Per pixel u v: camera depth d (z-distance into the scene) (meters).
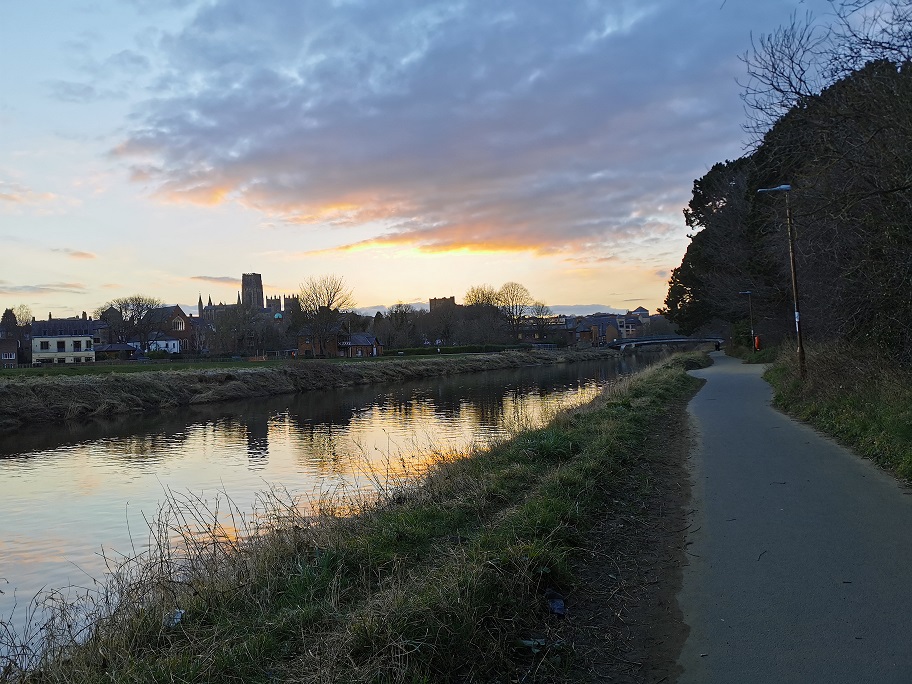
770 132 10.87
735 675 3.75
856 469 8.80
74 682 4.10
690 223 52.78
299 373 48.19
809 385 15.73
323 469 16.38
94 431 27.09
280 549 6.44
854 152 10.11
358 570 5.65
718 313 59.03
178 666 3.98
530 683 3.80
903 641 4.00
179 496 14.23
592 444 10.33
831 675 3.67
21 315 121.56
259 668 3.91
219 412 33.19
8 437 25.92
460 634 4.03
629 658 4.06
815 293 19.75
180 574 6.55
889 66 9.27
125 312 106.81
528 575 4.91
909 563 5.26
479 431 21.92
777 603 4.67
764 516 6.86
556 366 74.19
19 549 10.57
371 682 3.53
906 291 11.54
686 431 13.58
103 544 10.75
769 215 17.59
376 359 72.44
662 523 6.95
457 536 6.48
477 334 108.56
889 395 10.64
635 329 177.75
